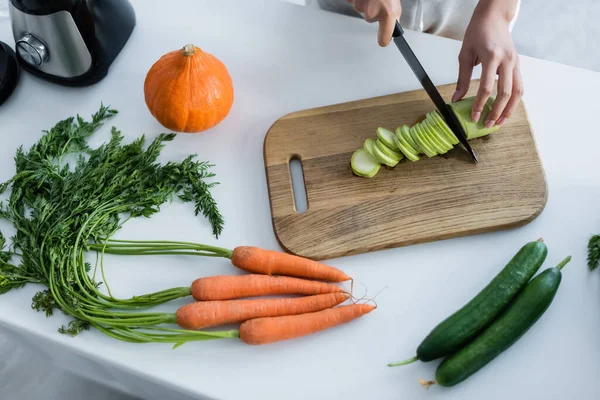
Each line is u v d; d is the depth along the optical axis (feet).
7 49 4.60
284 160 4.20
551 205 4.03
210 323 3.67
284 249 3.98
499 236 3.97
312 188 4.09
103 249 3.84
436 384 3.57
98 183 4.02
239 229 4.09
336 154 4.19
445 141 3.96
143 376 3.68
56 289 3.76
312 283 3.82
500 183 4.00
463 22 5.15
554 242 3.93
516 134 4.14
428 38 4.63
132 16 4.67
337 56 4.62
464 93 4.17
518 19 7.66
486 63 3.96
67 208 3.95
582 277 3.81
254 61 4.65
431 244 3.97
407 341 3.70
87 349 3.73
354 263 3.94
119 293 3.92
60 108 4.55
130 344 3.74
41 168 4.09
